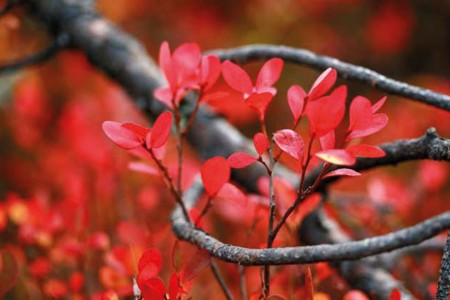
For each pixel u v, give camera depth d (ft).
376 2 7.66
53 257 3.33
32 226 3.33
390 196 4.13
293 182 3.51
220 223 4.19
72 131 5.15
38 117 5.62
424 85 7.11
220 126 3.74
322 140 2.72
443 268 2.69
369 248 2.71
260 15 7.15
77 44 4.36
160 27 7.23
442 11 7.57
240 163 2.75
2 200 5.11
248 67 6.59
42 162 5.19
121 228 3.39
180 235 2.90
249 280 3.39
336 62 3.10
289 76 6.70
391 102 6.88
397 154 2.97
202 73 2.93
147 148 2.78
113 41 4.24
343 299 3.16
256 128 6.44
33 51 6.13
